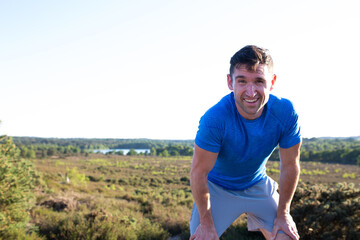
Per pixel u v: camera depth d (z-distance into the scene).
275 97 1.83
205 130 1.75
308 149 145.50
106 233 6.99
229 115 1.74
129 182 45.44
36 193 13.38
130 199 18.44
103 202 13.05
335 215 5.64
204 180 1.84
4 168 6.05
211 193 2.22
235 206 2.17
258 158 1.93
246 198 2.15
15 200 6.10
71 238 6.77
